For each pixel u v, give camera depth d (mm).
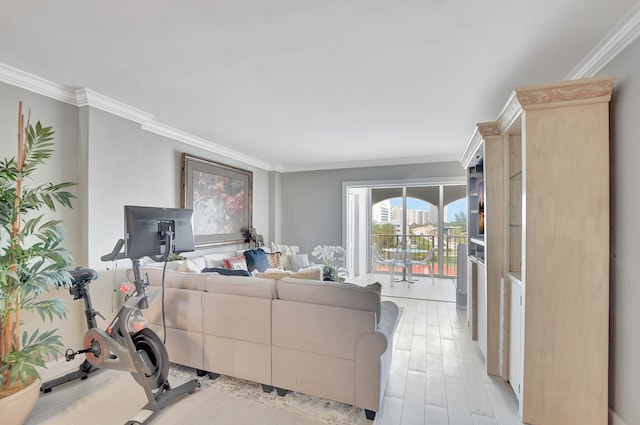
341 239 5711
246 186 5188
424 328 3512
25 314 2326
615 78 1719
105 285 2758
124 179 2953
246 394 2154
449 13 1563
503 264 2367
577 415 1721
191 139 3977
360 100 2725
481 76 2254
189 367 2467
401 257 6008
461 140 4070
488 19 1607
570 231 1722
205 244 4270
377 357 1856
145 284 2150
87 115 2639
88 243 2648
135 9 1538
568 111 1716
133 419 1806
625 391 1597
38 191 2357
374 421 1878
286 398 2111
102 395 2125
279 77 2293
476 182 3369
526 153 1784
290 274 2414
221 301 2240
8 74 2186
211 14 1580
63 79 2354
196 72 2223
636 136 1532
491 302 2422
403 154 4977
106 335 1943
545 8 1513
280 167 6043
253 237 5160
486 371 2457
